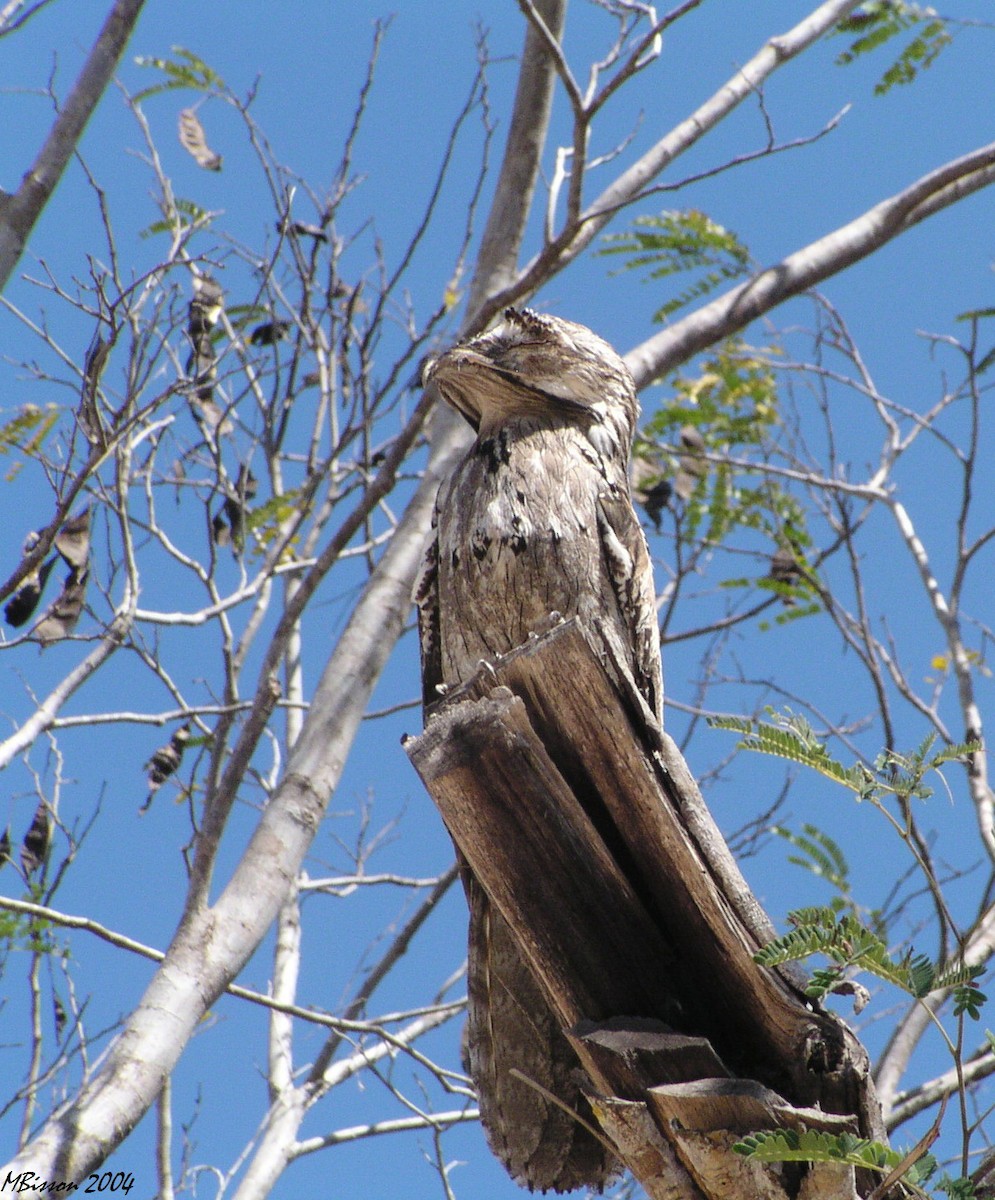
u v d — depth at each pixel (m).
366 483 12.75
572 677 6.35
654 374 14.27
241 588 13.20
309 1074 12.78
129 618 11.53
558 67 11.68
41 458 11.39
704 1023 6.41
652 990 6.41
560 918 6.38
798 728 6.11
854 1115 6.07
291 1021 13.05
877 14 15.02
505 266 14.59
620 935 6.39
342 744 11.57
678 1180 5.96
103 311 10.81
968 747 5.88
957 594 13.83
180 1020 9.83
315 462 13.78
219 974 10.10
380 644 12.16
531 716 6.46
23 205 10.77
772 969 6.22
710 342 14.55
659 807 6.30
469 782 6.24
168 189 13.81
